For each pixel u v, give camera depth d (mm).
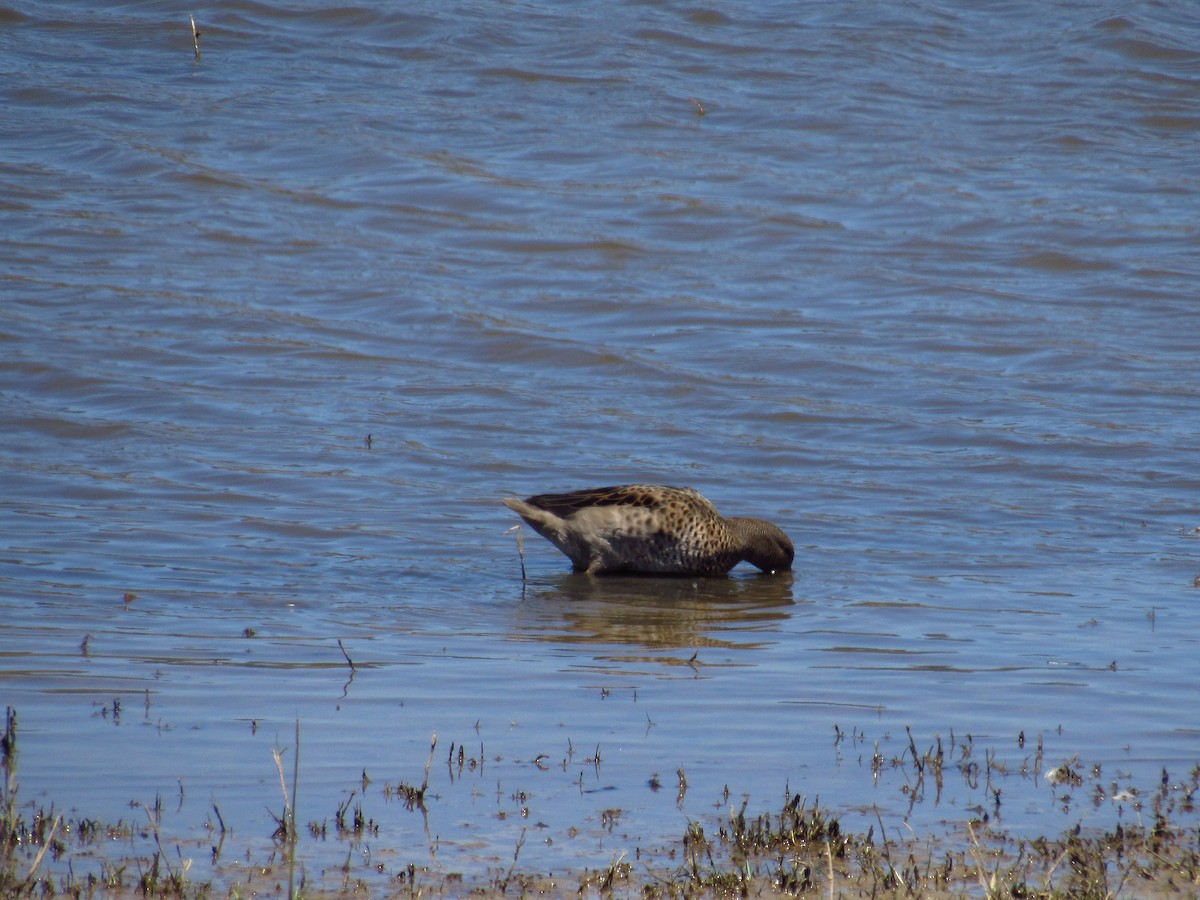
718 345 62812
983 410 55719
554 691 29000
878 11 113688
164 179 82812
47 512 42719
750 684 29719
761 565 40625
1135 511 45625
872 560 41156
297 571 38531
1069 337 64312
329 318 65188
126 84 98125
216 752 24938
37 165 84188
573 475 48594
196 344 61156
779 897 20250
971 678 30141
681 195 83188
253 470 47562
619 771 24672
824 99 99062
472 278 71000
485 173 85875
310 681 29125
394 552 40938
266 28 108312
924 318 66812
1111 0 115562
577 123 94500
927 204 83000
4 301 64812
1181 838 22234
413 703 27953
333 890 20094
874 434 53281
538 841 21906
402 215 79500
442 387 57312
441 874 20656
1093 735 26688
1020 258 75375
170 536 40969
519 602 37031
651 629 34531
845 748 25969
